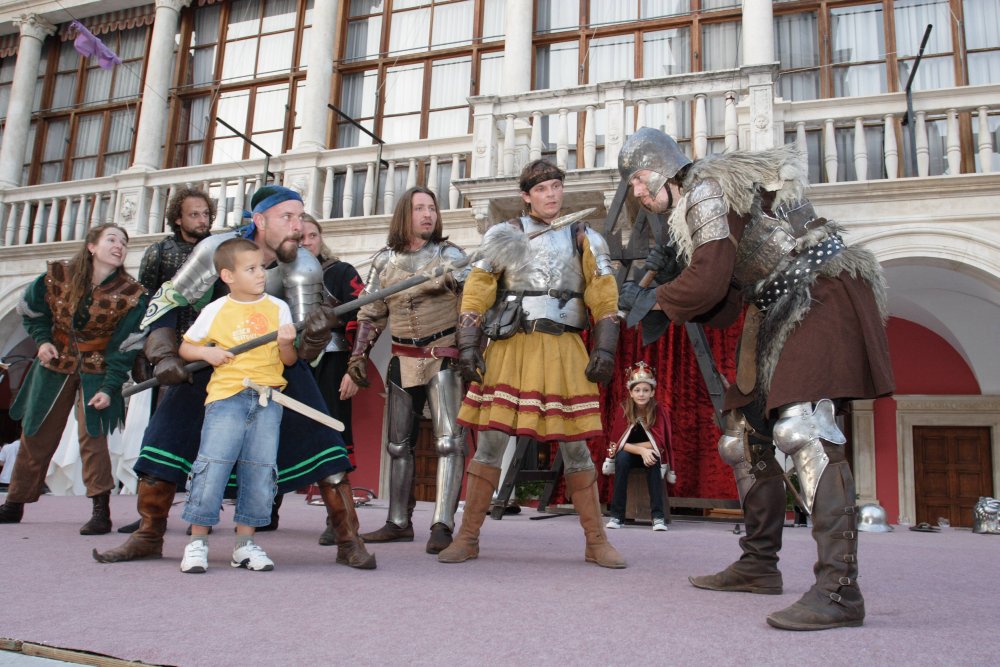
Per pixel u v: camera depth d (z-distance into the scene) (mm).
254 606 1842
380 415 11109
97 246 3830
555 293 2807
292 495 9578
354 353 3730
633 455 5691
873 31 9344
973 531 6555
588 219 8148
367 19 11562
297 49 11992
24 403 4039
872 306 1918
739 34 9859
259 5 12383
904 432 9734
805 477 1823
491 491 2916
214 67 12375
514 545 3578
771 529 2215
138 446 7488
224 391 2518
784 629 1689
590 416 2748
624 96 7922
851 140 8125
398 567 2633
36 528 3893
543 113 8219
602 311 2809
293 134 11695
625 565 2770
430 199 3594
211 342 2605
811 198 7637
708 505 5996
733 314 2256
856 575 1771
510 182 7875
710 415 7398
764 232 1960
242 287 2631
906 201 7395
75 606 1823
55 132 13281
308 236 4160
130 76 13023
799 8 9609
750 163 1986
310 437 2682
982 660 1438
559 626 1679
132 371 3930
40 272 11195
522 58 10102
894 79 9141
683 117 8906
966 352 9508
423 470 11227
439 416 3410
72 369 3857
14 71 13391
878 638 1625
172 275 3975
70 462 7062
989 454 9453
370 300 2662
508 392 2764
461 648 1457
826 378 1827
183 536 3594
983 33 9008
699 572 2680
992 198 7184
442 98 10992
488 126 8359
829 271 1898
